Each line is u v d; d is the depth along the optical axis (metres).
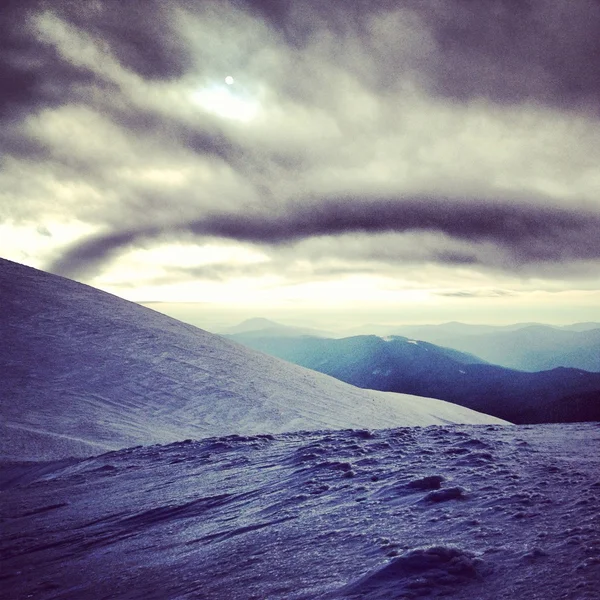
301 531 6.64
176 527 8.65
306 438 16.02
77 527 10.16
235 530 7.49
